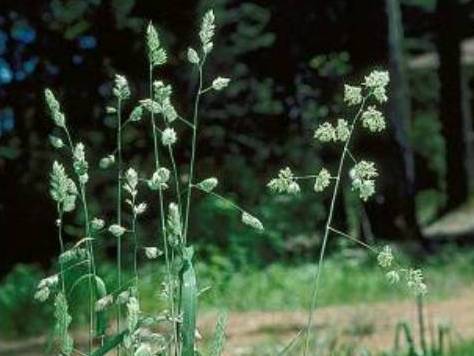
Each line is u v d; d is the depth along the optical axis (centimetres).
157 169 259
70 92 1758
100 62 1773
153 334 251
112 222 1605
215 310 1157
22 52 1764
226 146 1916
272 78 2066
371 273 1471
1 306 1107
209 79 1862
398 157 2075
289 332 959
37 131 1756
